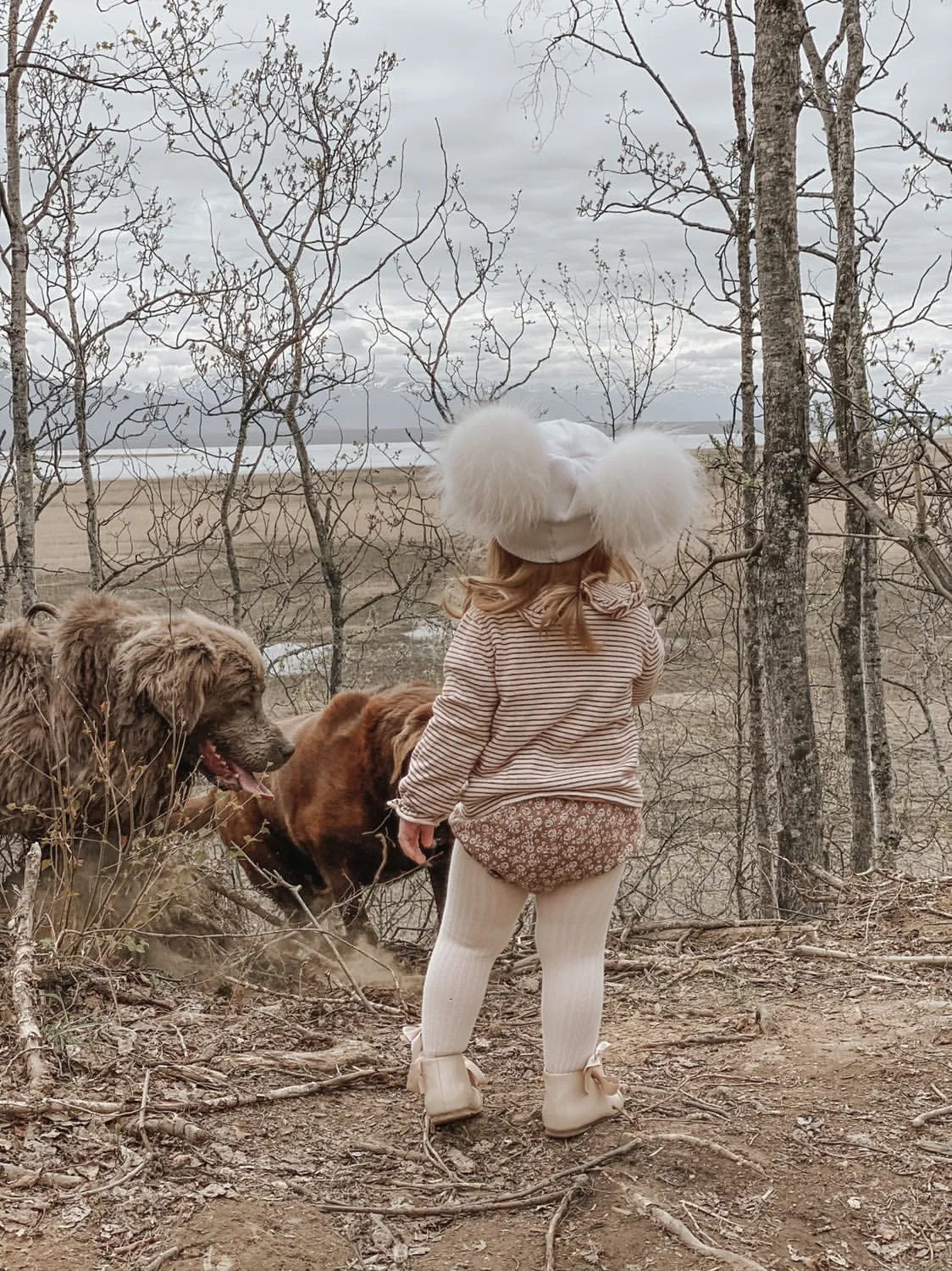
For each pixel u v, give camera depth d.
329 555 9.85
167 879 5.00
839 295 8.54
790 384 6.20
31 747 5.13
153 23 7.82
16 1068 3.42
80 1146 3.05
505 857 3.09
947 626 11.33
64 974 4.10
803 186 9.45
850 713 9.05
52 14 7.98
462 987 3.26
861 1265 2.75
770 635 6.37
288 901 6.21
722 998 4.56
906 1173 3.11
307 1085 3.53
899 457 8.17
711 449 7.65
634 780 3.21
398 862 5.52
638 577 3.29
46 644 5.32
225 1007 4.25
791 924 5.68
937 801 10.91
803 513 6.26
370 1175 3.08
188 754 5.49
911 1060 3.78
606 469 3.04
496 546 3.23
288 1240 2.74
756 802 9.23
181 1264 2.62
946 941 5.09
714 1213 2.93
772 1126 3.35
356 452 9.63
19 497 8.17
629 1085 3.62
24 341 8.12
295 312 9.55
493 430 3.01
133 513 20.52
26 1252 2.62
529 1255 2.75
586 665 3.12
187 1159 3.06
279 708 10.23
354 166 9.26
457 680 3.11
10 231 8.08
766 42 6.12
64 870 4.87
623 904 8.83
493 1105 3.47
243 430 9.77
